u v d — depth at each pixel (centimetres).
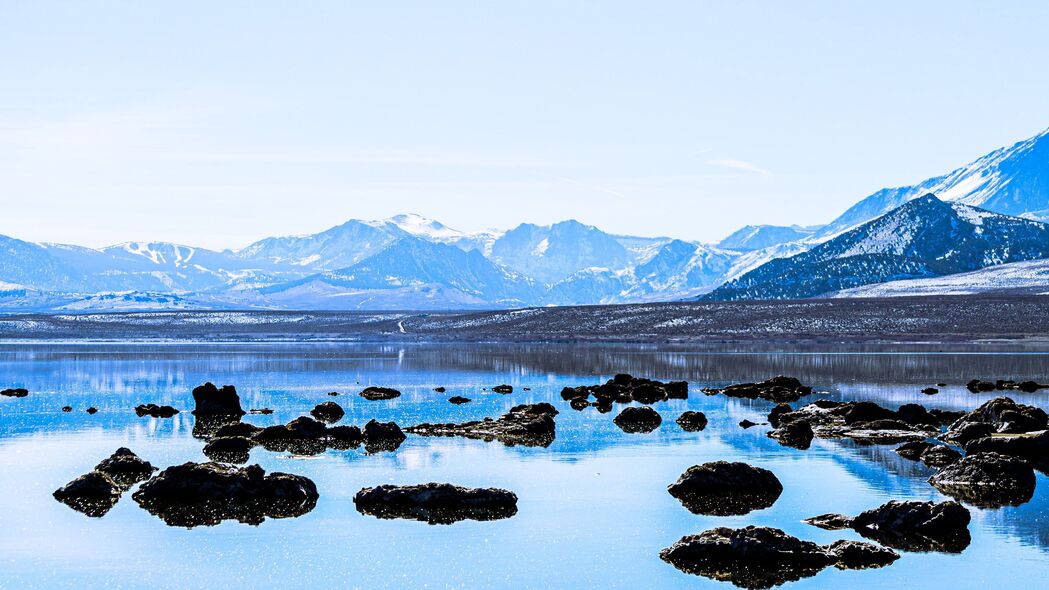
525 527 2472
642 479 3003
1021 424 3691
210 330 17638
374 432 3772
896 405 4903
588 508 2648
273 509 2638
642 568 2164
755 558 2173
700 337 13675
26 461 3312
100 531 2439
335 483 2945
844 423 4103
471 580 2098
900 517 2438
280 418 4450
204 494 2716
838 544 2273
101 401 5144
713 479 2822
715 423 4259
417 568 2167
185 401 5184
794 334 13512
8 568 2173
